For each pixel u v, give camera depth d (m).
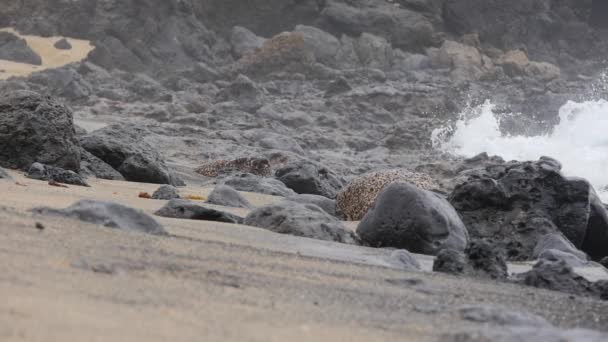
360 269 33.22
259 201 69.62
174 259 28.62
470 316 24.14
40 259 24.72
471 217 56.97
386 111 194.38
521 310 27.06
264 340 18.30
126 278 23.81
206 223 45.31
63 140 72.31
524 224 55.69
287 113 185.75
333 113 192.38
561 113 193.88
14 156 71.19
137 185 71.69
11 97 73.06
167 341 17.17
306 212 47.34
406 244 48.25
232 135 152.12
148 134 140.88
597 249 60.72
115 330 17.47
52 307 18.75
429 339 20.50
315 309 23.20
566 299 30.86
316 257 35.28
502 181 58.16
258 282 26.64
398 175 72.25
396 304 25.66
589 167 167.50
